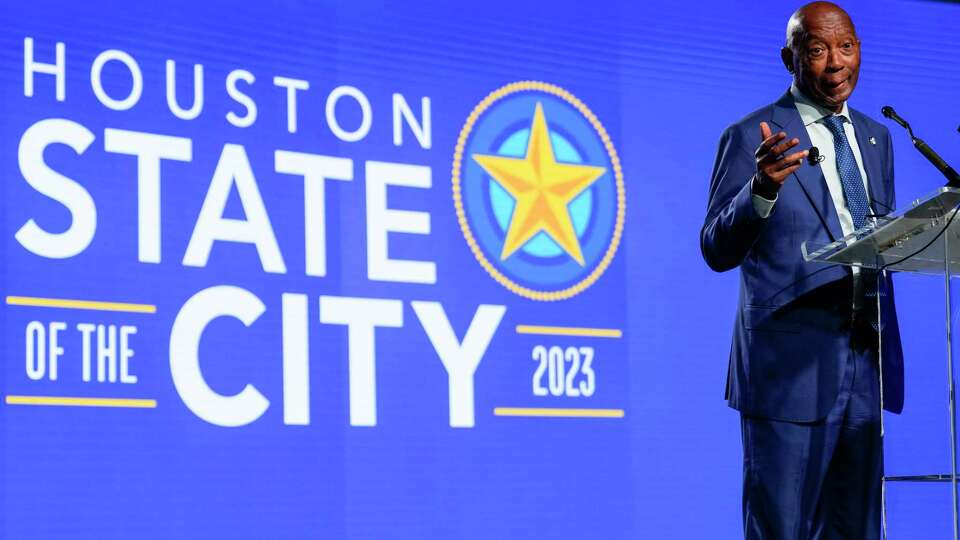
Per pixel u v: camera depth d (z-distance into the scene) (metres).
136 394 4.09
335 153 4.47
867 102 5.18
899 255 3.08
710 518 4.79
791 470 3.24
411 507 4.39
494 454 4.52
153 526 4.06
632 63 4.93
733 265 3.24
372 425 4.38
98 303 4.09
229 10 4.40
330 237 4.42
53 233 4.06
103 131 4.18
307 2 4.51
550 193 4.75
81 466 3.99
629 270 4.82
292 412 4.28
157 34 4.29
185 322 4.18
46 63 4.13
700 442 4.82
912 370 5.05
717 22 5.07
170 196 4.23
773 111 3.43
